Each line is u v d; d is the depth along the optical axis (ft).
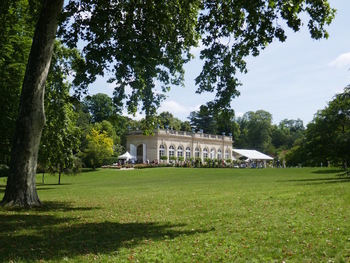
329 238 25.30
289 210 40.09
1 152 79.36
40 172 208.03
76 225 33.73
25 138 44.65
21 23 77.05
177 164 236.63
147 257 21.88
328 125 118.52
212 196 59.57
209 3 45.34
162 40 47.80
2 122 75.87
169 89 54.90
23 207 44.04
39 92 45.32
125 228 32.27
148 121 55.26
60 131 88.53
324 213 36.47
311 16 42.68
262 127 415.03
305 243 24.26
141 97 53.06
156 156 248.32
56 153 90.79
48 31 45.14
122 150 286.25
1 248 24.79
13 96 76.74
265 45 44.01
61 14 39.42
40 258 22.40
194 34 54.54
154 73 42.09
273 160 321.32
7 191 44.88
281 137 442.50
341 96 116.98
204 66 44.68
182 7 52.06
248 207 44.29
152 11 43.68
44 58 45.37
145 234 29.37
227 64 44.21
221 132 384.68
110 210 45.24
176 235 28.84
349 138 103.45
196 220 35.96
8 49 73.87
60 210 44.11
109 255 22.93
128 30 39.91
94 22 39.22
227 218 36.45
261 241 25.43
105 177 171.53
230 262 20.47
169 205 49.26
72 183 134.31
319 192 56.13
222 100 43.78
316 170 178.81
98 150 203.72
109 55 38.27
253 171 192.44
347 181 82.33
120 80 41.06
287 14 42.22
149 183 118.93
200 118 376.68
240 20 45.11
